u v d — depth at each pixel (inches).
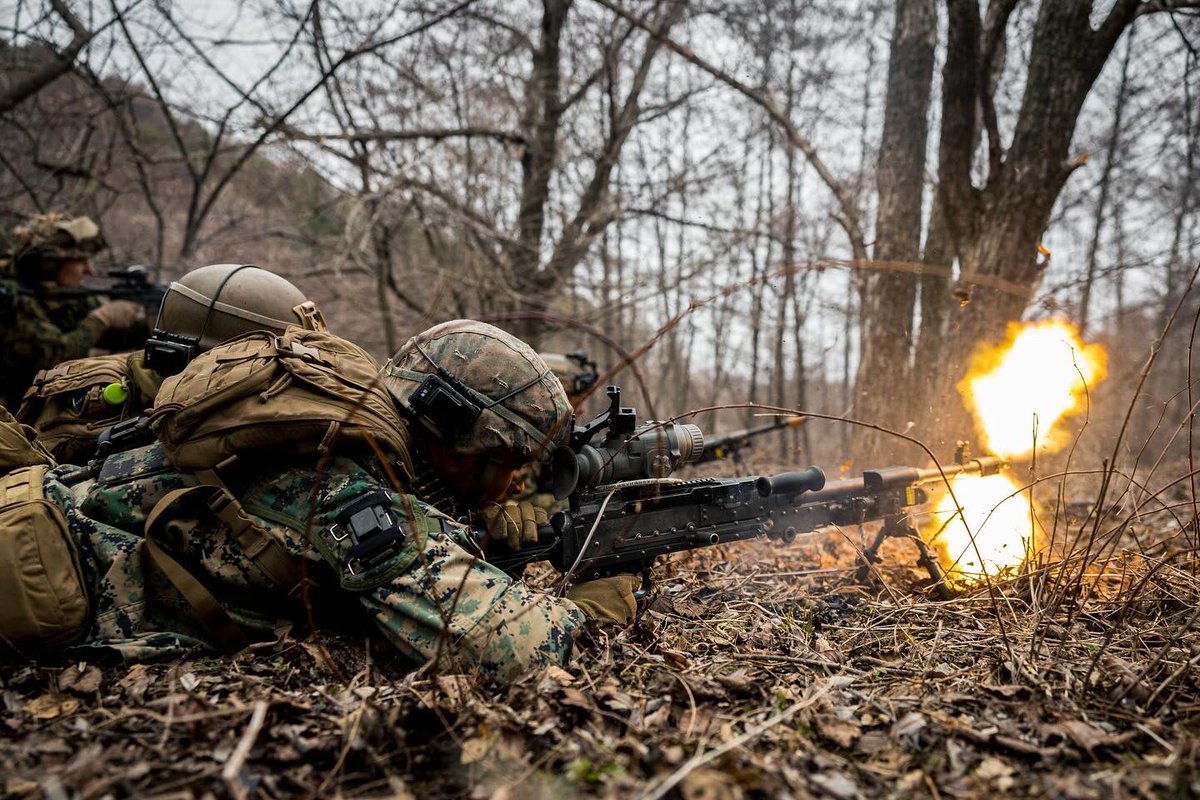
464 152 428.5
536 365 117.5
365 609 104.4
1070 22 206.2
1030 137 211.6
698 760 73.9
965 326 221.5
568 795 73.9
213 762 79.4
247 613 108.7
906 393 269.4
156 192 446.9
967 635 121.1
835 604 146.6
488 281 390.9
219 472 104.5
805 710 91.9
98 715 89.4
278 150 378.6
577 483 118.5
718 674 104.0
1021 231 213.6
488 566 107.8
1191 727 87.0
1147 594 126.5
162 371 122.9
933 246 261.0
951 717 90.4
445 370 114.0
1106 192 486.0
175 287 125.9
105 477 111.9
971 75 215.8
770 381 514.3
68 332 221.8
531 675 98.3
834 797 73.7
